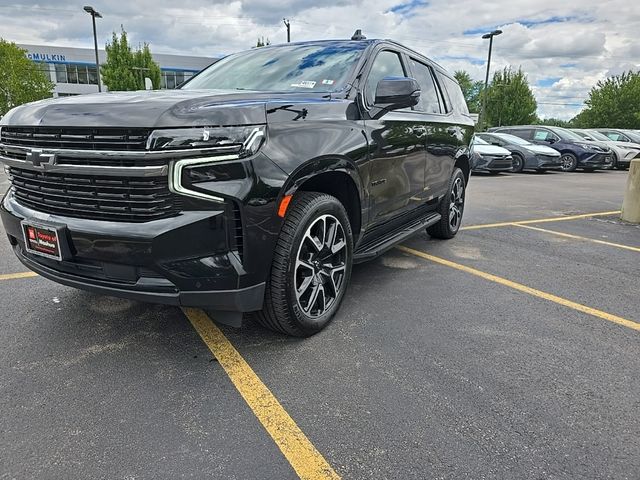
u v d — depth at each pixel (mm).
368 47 3615
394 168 3637
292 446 1971
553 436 2043
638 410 2240
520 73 48156
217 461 1880
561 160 15719
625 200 7047
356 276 4172
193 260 2256
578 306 3537
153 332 2975
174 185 2178
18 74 36844
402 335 2986
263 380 2453
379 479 1798
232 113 2264
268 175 2346
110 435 2020
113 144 2195
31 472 1803
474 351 2793
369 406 2242
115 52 44125
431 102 4691
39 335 2908
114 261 2318
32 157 2412
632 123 43062
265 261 2438
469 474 1821
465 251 5109
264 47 4117
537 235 5988
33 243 2607
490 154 14055
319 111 2814
